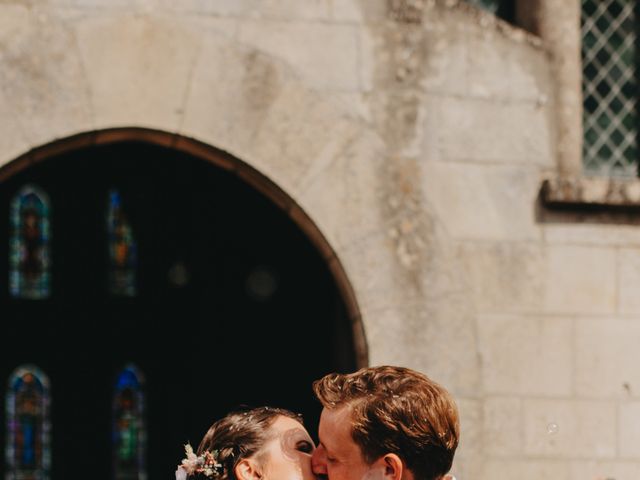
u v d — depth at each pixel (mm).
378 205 5715
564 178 5812
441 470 2527
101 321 12062
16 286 12047
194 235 11844
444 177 5801
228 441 2699
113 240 12148
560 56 5965
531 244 5840
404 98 5781
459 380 5707
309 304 9688
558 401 5785
